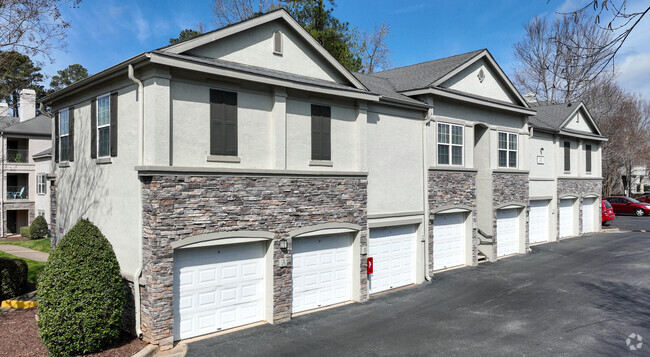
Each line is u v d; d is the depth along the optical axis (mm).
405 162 16531
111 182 11867
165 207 10195
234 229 11336
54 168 16016
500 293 15336
